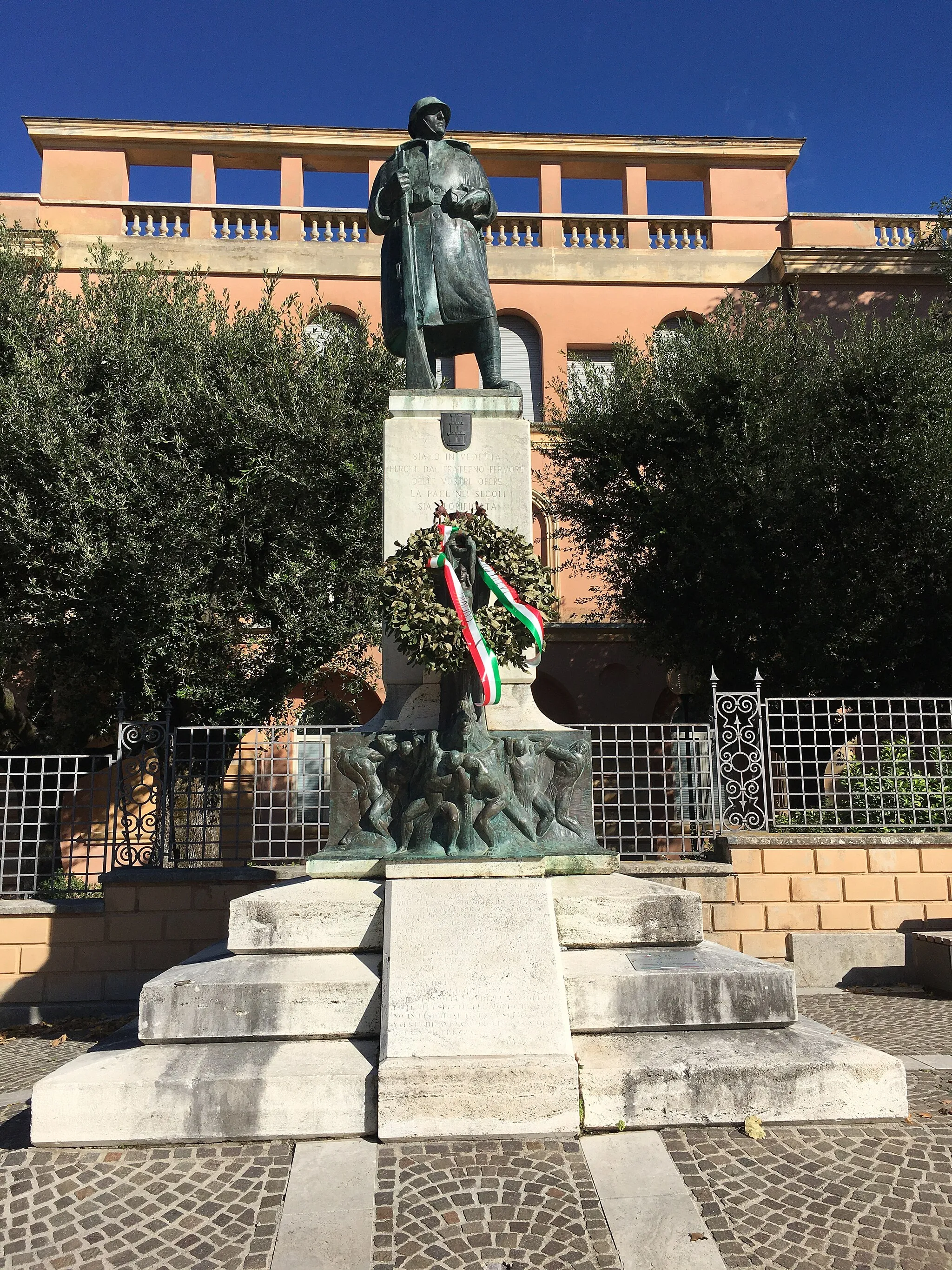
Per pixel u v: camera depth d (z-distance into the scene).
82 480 10.55
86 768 11.69
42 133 19.39
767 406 12.80
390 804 5.20
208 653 11.45
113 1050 4.16
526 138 20.31
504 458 5.92
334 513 12.16
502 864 4.80
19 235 13.83
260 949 4.55
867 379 12.19
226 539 11.35
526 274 19.72
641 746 14.19
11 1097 4.77
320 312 13.70
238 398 11.41
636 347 17.39
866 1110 3.85
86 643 11.00
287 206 19.61
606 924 4.66
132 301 12.16
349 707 15.73
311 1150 3.61
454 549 5.22
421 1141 3.65
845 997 7.25
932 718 10.34
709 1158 3.49
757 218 20.42
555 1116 3.69
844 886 8.02
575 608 17.97
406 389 6.00
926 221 20.19
